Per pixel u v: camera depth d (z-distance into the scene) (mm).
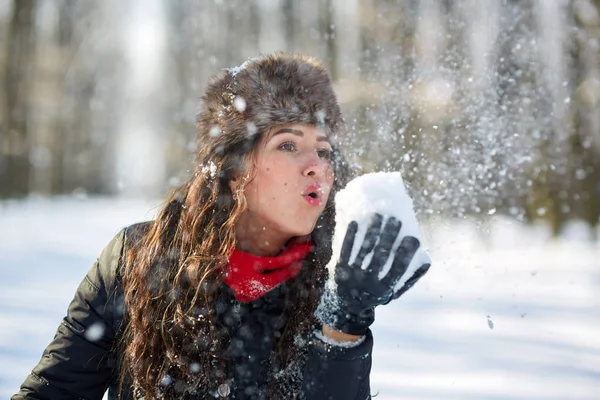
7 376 4336
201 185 2078
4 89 29828
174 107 28812
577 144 11000
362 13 7406
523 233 12734
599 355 4973
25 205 26547
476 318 6375
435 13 5648
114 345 2092
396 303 7230
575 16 10055
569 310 6727
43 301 7043
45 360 2088
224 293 2018
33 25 30812
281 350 1972
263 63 2125
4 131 29625
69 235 14742
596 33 10234
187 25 28266
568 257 10867
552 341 5449
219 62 24484
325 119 2145
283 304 2023
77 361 2072
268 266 2010
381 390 4176
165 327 2002
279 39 22156
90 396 2123
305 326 1977
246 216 2078
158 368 1998
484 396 4047
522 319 6320
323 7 14906
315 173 1996
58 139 35250
